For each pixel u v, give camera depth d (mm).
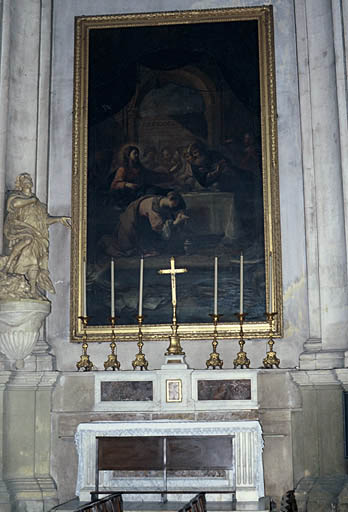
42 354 8492
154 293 8812
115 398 8148
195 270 8844
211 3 9562
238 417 7930
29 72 9195
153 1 9633
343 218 8312
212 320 8688
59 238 9031
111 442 7270
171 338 8148
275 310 8586
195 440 7203
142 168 9195
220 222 8945
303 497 7820
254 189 8961
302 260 8727
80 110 9320
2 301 7980
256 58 9312
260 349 8594
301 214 8828
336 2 8633
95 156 9242
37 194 8984
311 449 8016
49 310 8281
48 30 9484
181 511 4508
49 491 8086
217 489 7414
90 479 7461
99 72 9469
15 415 8234
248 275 8758
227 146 9133
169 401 7996
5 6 8852
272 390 8156
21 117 9016
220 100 9273
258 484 7246
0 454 7906
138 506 7125
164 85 9406
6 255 8352
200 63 9414
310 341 8414
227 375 8000
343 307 8203
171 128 9273
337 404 7988
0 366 8078
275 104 9117
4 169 8523
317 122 8719
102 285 8906
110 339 8703
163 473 7520
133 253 8961
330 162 8539
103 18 9570
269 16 9359
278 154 8992
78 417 8234
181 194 9078
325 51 8820
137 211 9070
